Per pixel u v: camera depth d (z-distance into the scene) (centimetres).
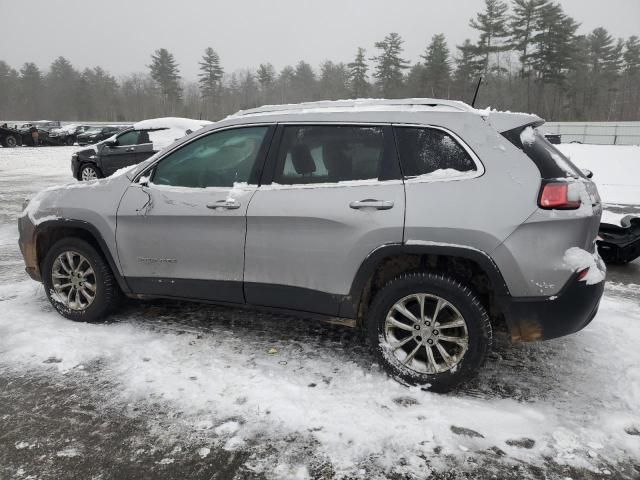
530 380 329
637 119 7606
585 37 7988
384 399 303
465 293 297
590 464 251
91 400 300
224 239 352
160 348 365
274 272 342
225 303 366
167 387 314
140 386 315
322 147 337
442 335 309
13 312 433
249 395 306
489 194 293
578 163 1916
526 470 246
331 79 9538
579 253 287
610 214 877
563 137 5547
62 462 249
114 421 281
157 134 1299
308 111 351
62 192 416
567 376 335
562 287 286
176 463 249
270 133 353
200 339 382
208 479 239
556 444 265
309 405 296
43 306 449
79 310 409
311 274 331
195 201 361
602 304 476
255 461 251
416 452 258
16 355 352
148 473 243
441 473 244
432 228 299
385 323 320
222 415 286
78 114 10438
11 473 241
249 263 348
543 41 6475
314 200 327
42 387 313
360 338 388
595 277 295
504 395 311
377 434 270
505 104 6662
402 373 316
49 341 371
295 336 391
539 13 6431
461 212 295
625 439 269
